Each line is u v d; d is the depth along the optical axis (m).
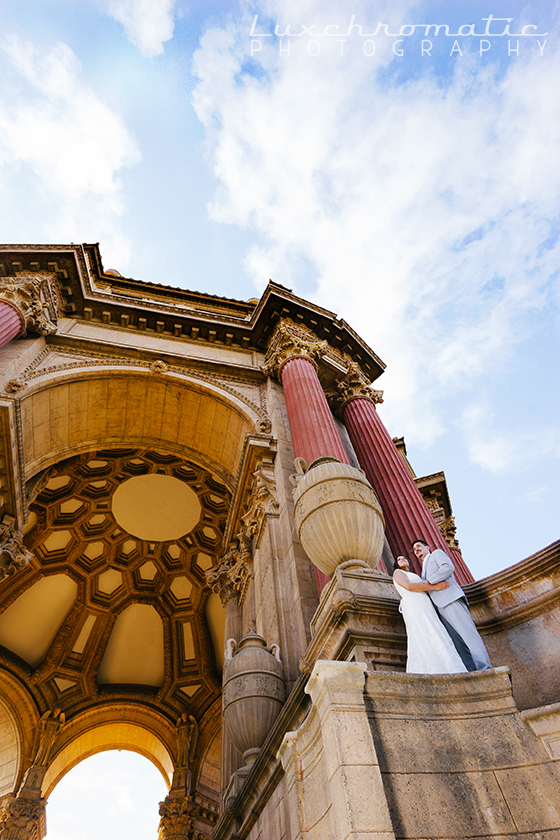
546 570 5.04
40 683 23.02
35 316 13.13
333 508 5.50
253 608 10.37
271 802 5.09
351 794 2.47
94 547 25.58
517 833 2.57
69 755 22.50
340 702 2.93
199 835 20.17
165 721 23.84
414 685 3.21
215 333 16.02
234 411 13.75
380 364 16.50
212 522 24.27
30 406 12.30
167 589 26.61
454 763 2.87
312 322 15.79
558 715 3.00
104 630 25.38
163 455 22.28
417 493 10.88
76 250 14.39
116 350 14.34
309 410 11.56
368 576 5.09
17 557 11.16
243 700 6.66
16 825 18.72
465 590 5.36
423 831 2.54
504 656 4.82
